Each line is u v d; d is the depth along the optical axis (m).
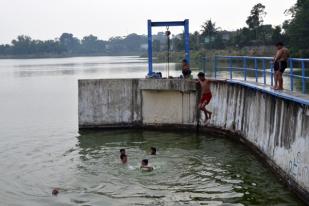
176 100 24.05
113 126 24.77
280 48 16.73
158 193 14.23
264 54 85.50
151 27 25.77
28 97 45.38
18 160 18.92
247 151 19.47
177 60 105.75
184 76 24.72
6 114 33.16
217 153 19.16
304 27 69.75
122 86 24.44
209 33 113.06
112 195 14.15
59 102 40.41
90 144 21.45
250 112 19.64
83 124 24.80
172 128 24.27
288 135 14.64
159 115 24.34
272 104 16.61
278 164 15.55
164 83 23.78
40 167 17.72
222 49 104.81
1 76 83.81
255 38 102.62
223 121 22.47
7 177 16.52
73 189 14.88
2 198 14.30
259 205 13.10
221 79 22.91
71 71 97.06
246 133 20.14
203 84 20.62
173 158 18.31
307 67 56.06
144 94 24.36
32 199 14.16
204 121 23.48
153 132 23.94
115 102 24.58
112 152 19.58
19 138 23.72
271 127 16.66
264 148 17.41
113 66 119.25
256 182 15.23
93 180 15.66
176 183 15.17
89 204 13.48
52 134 24.56
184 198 13.77
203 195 14.02
